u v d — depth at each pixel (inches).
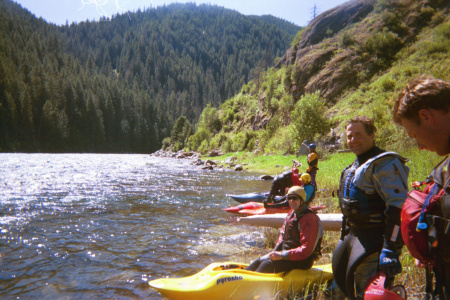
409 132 54.2
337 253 100.4
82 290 147.6
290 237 144.6
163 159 1534.2
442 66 741.3
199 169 848.3
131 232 245.1
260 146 1120.2
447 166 50.8
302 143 768.3
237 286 131.5
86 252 200.1
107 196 401.1
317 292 134.3
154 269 173.8
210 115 1905.8
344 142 698.8
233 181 565.9
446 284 50.3
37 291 146.7
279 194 269.6
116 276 163.9
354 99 876.6
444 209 49.0
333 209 271.3
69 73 6176.2
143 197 396.8
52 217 288.4
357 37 1093.8
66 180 564.4
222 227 261.6
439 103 48.1
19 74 4931.1
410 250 53.7
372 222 90.0
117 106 5000.0
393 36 959.0
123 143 4621.1
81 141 4082.2
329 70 1043.9
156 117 5511.8
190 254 198.1
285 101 1135.6
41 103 4089.6
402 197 80.4
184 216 298.5
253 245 216.5
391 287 79.4
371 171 88.4
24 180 552.1
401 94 54.4
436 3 1003.3
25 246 210.1
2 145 3368.6
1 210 313.1
